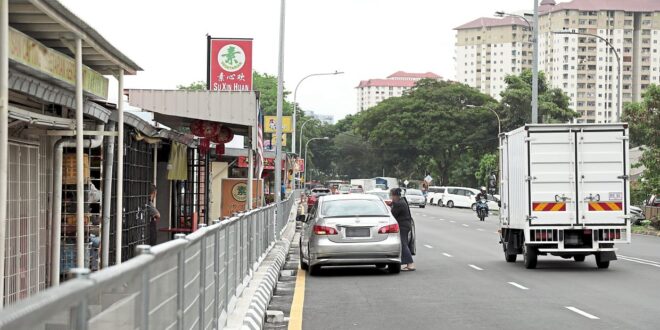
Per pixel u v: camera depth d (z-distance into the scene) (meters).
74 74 9.38
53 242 11.50
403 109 100.25
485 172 85.94
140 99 17.89
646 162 41.41
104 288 3.78
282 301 14.19
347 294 15.00
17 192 10.30
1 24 6.63
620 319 11.83
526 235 19.47
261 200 28.14
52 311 2.94
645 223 42.00
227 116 18.14
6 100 6.71
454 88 97.50
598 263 20.05
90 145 11.85
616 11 181.00
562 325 11.30
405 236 19.50
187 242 6.38
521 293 15.01
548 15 188.38
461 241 31.20
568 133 19.52
